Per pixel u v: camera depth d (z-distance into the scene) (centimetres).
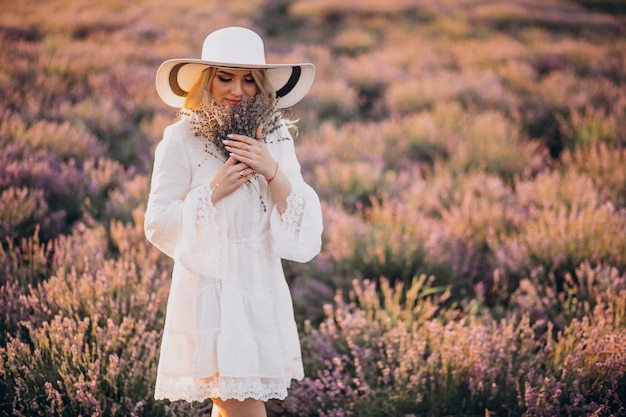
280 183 212
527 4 1708
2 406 266
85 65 896
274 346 213
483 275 422
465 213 483
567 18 1519
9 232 412
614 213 480
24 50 935
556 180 559
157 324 322
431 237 433
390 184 591
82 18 1242
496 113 802
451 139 710
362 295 398
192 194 202
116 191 515
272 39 1295
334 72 1020
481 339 307
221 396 203
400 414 283
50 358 287
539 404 275
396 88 905
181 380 213
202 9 1492
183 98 234
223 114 208
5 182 475
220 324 209
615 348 293
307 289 401
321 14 1521
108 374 274
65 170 520
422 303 376
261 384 213
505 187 597
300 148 671
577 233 425
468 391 294
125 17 1330
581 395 274
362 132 734
